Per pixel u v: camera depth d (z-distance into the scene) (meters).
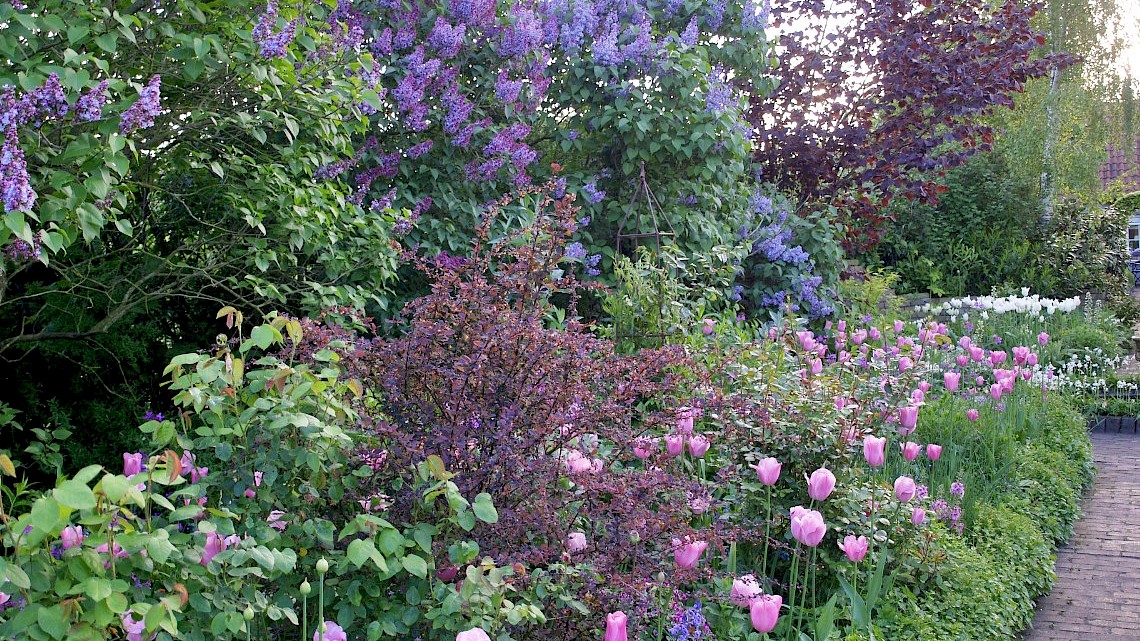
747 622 3.26
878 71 10.03
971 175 16.16
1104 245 16.31
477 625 2.18
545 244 3.20
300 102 4.17
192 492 2.06
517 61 6.47
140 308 4.92
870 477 4.34
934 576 3.98
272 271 4.91
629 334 5.39
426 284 6.06
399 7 6.13
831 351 7.86
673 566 2.81
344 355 2.72
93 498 1.63
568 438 2.86
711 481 3.76
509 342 2.69
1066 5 18.25
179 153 4.36
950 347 7.04
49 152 2.96
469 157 6.34
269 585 2.36
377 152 5.93
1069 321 11.80
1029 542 4.72
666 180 7.11
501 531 2.53
